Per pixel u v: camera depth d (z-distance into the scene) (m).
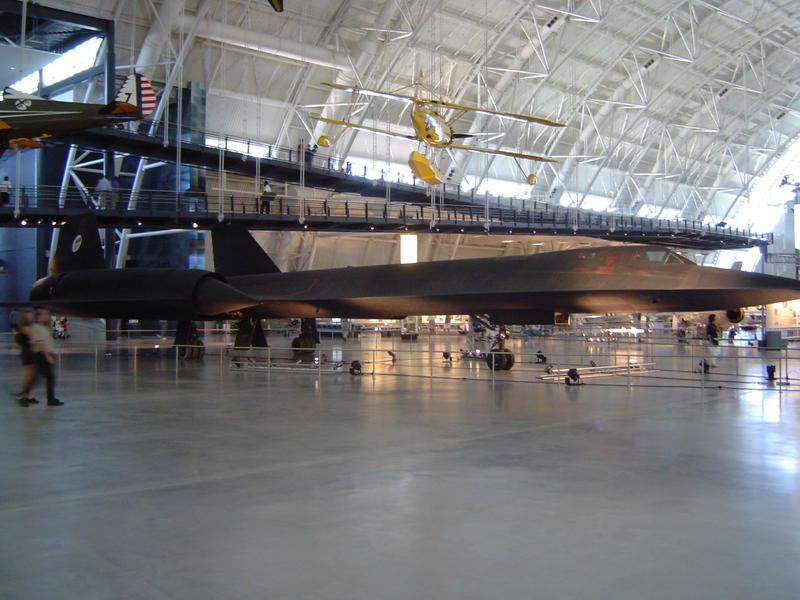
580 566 4.27
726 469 6.85
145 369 19.12
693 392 13.62
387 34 35.97
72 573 4.20
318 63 34.59
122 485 6.34
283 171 33.41
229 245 26.55
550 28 40.62
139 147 29.00
